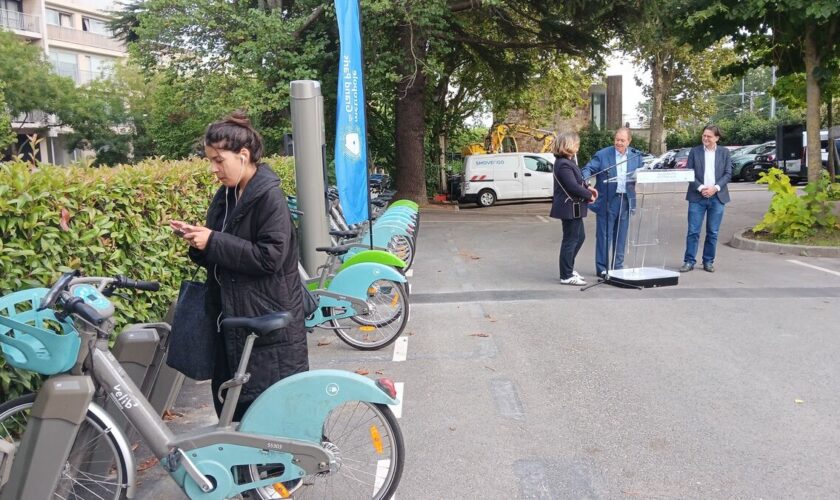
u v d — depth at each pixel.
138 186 5.11
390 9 15.45
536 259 10.71
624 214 8.58
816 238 11.01
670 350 5.79
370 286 5.96
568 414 4.53
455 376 5.30
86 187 4.41
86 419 2.93
